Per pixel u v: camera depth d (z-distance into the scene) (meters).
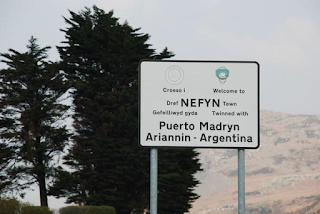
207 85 20.00
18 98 99.31
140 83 20.02
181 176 101.56
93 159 102.06
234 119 19.97
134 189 103.38
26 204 56.72
